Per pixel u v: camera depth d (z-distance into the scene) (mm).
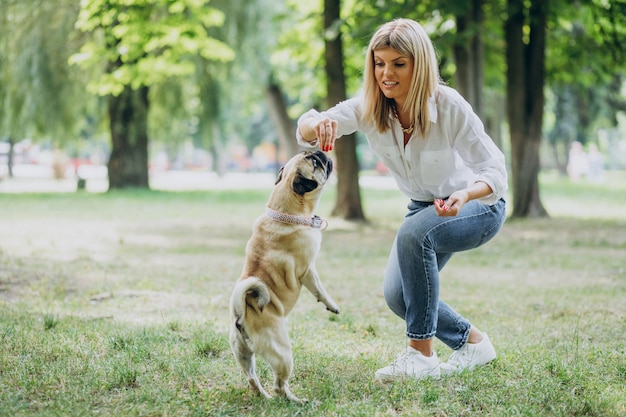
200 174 60781
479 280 8703
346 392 4121
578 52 17516
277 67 26828
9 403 3783
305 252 3900
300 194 3908
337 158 16703
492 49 18516
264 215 4016
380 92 4047
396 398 3957
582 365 4660
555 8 16031
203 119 26656
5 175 43188
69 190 27781
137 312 6473
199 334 5391
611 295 7551
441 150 4070
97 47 18219
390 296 4469
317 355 4910
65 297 7148
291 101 43594
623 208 20047
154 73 18891
